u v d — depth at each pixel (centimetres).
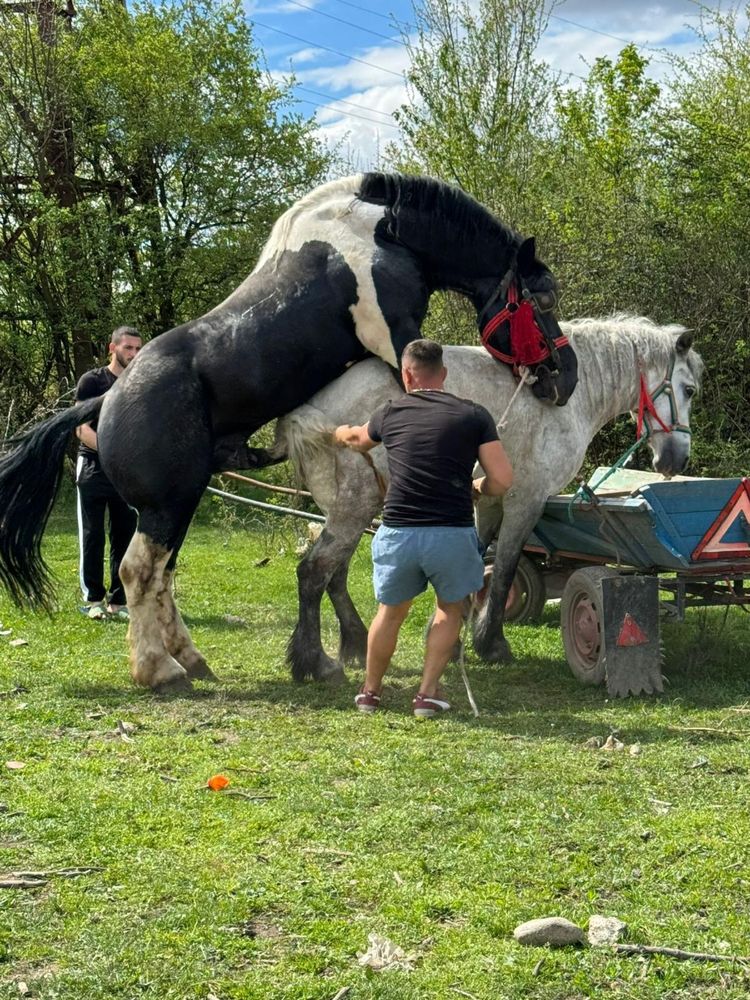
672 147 1362
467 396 652
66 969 307
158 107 1820
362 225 614
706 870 367
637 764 480
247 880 361
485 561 812
